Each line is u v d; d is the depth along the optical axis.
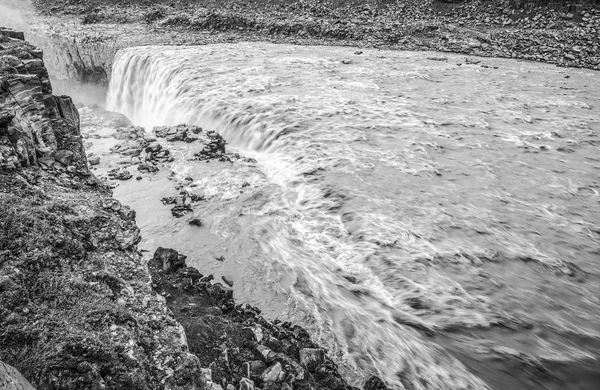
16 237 7.00
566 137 22.38
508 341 10.82
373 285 12.45
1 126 9.45
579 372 10.06
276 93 27.05
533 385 9.71
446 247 14.07
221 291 11.03
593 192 17.56
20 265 6.58
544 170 19.17
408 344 10.50
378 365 9.80
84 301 6.46
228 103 25.17
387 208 15.98
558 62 37.25
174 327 7.06
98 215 8.77
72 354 5.58
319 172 18.36
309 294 11.87
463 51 40.62
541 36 42.69
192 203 16.14
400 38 43.84
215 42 41.91
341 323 10.93
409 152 20.27
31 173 9.42
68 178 10.16
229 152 21.47
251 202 16.36
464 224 15.29
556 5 46.19
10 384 4.65
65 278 6.75
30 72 11.97
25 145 9.70
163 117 28.84
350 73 32.16
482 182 18.03
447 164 19.36
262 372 8.20
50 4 56.56
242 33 45.94
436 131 22.59
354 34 44.19
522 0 47.66
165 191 16.98
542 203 16.75
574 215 16.08
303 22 46.69
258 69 32.09
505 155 20.41
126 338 6.14
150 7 53.91
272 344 9.23
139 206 15.90
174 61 32.75
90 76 39.94
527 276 13.08
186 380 6.32
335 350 10.08
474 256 13.74
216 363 8.16
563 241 14.66
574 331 11.20
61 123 12.52
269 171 18.92
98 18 49.72
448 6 51.28
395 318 11.31
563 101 27.45
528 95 28.52
